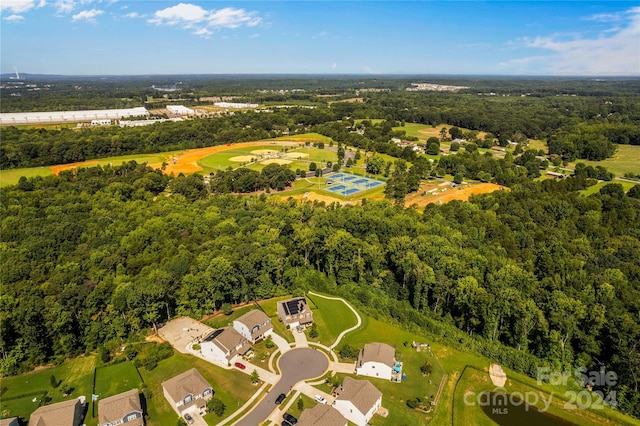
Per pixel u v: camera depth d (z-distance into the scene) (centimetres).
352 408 7056
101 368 8556
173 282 10256
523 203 16650
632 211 15575
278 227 13888
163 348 9038
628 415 7631
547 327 8931
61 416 6775
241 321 9356
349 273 12044
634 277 11025
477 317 9862
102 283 9906
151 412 7338
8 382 8138
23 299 9156
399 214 14688
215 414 7256
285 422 6962
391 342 9612
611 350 8600
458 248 11956
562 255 12088
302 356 8925
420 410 7519
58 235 13112
